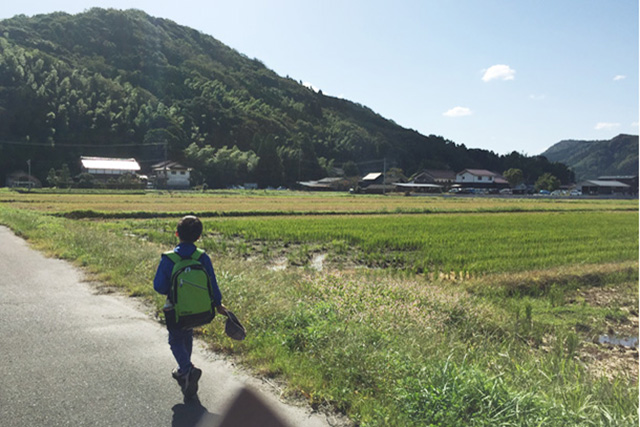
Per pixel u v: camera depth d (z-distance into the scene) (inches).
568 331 332.2
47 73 5295.3
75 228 704.4
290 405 158.2
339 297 297.9
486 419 136.5
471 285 446.3
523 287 462.9
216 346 213.0
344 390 161.9
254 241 785.6
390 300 309.0
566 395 170.6
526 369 206.1
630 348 312.3
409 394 150.1
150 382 171.3
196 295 157.2
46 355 193.6
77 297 298.4
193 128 5861.2
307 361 188.7
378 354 188.2
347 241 775.7
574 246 733.9
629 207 2154.3
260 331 223.8
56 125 4638.3
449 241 775.1
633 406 164.4
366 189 4229.8
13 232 679.7
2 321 239.9
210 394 163.8
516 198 3157.0
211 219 1218.0
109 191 2974.9
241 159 4972.9
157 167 4158.5
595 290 474.3
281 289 321.4
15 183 3523.6
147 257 423.8
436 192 4333.2
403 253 676.1
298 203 2068.2
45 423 138.1
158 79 7564.0
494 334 303.1
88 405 150.9
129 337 222.1
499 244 745.0
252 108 7667.3
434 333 253.9
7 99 4544.8
